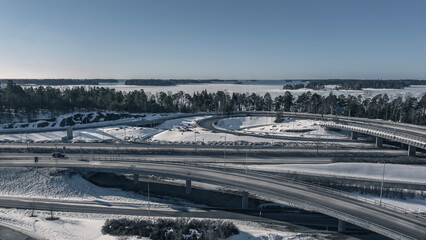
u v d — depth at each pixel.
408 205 53.47
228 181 57.62
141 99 171.88
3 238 41.34
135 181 67.94
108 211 54.66
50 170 66.06
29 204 56.16
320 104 174.12
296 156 82.12
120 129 117.44
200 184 69.12
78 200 58.97
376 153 84.88
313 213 55.69
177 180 71.56
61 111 142.88
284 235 45.22
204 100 185.75
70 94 155.50
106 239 42.19
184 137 103.19
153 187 67.12
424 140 79.25
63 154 76.81
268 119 145.00
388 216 43.56
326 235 46.97
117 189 65.75
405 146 94.62
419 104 145.62
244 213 55.34
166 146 91.00
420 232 38.97
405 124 110.75
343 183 62.41
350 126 104.62
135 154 82.69
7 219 47.19
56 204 56.66
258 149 87.88
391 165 71.06
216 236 42.84
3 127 115.81
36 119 127.38
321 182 62.56
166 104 179.00
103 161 72.12
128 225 46.78
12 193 60.09
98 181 69.81
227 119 142.75
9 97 129.12
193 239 42.44
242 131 121.81
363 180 64.31
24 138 101.56
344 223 47.97
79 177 67.31
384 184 62.91
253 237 43.81
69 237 42.50
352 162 74.88
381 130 95.12
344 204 47.47
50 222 47.38
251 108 197.25
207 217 53.38
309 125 123.56
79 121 131.25
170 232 43.84
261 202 60.19
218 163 75.19
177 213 54.72
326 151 86.44
